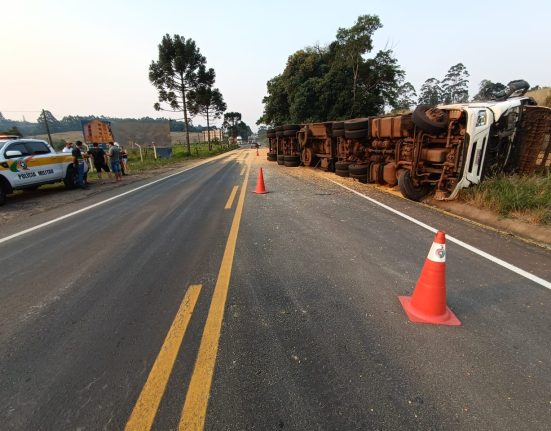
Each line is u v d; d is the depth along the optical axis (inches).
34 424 73.3
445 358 91.4
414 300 115.3
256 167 727.7
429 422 71.2
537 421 71.2
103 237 217.5
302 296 127.5
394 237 197.5
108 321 114.2
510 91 290.4
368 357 92.3
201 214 273.1
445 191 271.9
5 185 370.3
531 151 279.1
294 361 91.2
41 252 192.5
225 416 73.7
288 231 215.0
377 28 1411.2
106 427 71.9
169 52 1346.0
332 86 1439.5
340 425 71.0
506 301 121.5
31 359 95.6
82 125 1040.2
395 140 345.1
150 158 1304.1
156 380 85.1
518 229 202.8
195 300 126.3
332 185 415.8
